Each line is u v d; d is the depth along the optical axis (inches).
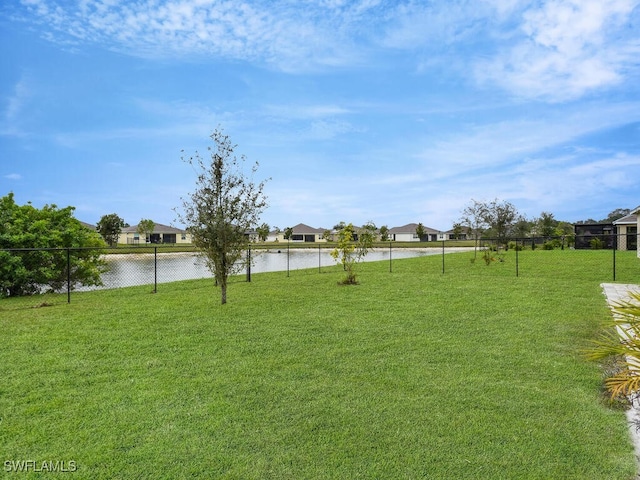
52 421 121.8
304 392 143.7
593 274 525.7
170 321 260.4
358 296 357.4
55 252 491.2
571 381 153.9
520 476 95.3
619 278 481.7
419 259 895.7
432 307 299.7
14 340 214.1
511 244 1222.3
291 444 109.0
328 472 96.7
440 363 175.0
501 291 376.8
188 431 115.6
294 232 3629.4
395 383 151.9
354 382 153.3
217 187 330.6
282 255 1478.8
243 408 130.7
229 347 201.0
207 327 243.3
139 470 97.2
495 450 106.2
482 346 200.2
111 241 2317.9
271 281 498.9
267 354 189.2
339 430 116.5
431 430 116.5
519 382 153.1
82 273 528.7
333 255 490.9
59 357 184.5
